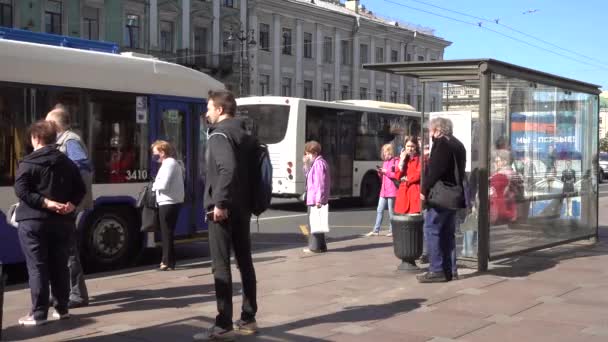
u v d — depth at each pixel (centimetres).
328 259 1030
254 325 597
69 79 915
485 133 872
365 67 909
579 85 1098
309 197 1093
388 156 1330
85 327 621
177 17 4419
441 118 812
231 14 4744
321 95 5481
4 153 838
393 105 2370
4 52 845
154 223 941
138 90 1003
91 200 679
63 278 642
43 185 606
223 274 566
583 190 1147
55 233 619
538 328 616
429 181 800
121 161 977
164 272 920
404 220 897
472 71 893
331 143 2047
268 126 1969
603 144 8381
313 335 593
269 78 5047
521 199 977
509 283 820
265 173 581
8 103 845
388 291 780
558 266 943
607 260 998
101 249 961
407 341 574
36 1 3675
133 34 4175
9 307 710
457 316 660
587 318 652
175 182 923
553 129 1048
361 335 593
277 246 1220
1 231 833
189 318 657
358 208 2134
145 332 605
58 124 671
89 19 3944
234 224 572
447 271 830
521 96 958
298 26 5250
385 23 6103
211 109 574
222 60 4656
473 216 934
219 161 543
